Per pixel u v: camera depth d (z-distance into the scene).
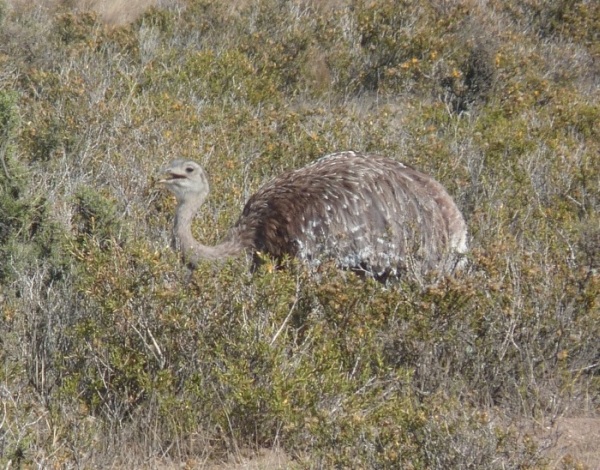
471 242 29.30
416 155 35.66
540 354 23.94
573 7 58.38
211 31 53.16
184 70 45.84
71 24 51.31
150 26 53.28
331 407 21.41
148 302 22.69
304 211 26.09
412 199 26.42
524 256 26.03
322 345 22.36
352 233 25.97
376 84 49.78
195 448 21.38
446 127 41.06
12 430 19.73
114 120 36.75
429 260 25.98
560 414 22.94
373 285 23.97
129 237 27.80
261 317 22.56
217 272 23.33
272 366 21.58
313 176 26.67
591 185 34.56
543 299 24.70
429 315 23.44
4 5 47.72
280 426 21.42
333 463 19.16
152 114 38.16
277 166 35.50
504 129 39.72
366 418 20.41
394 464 18.98
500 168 35.91
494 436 19.56
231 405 21.55
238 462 20.97
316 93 48.53
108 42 49.34
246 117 39.94
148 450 21.08
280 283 22.66
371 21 52.59
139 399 22.28
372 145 36.34
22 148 35.12
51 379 22.72
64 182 32.50
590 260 27.36
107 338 22.73
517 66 48.69
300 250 25.94
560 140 39.06
